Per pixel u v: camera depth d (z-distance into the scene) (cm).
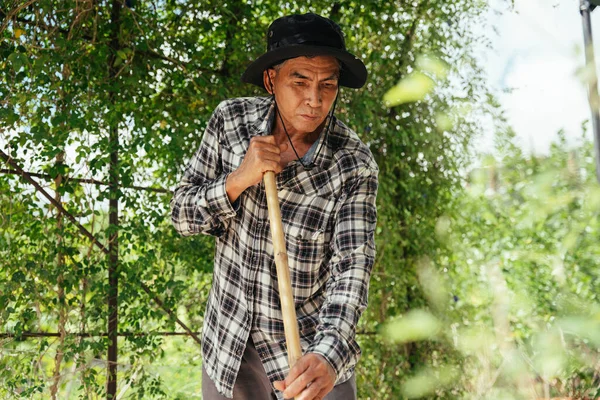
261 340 185
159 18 348
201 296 353
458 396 412
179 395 347
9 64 300
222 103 193
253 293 183
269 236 181
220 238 186
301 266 182
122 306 322
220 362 186
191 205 177
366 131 398
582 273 459
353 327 161
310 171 180
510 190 468
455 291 429
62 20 314
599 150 283
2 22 299
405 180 414
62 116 302
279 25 170
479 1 409
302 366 146
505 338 421
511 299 456
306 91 165
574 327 366
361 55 400
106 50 321
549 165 472
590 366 384
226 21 354
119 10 330
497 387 414
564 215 471
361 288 168
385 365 402
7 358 300
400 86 365
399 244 418
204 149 192
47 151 294
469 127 429
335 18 390
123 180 315
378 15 397
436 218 427
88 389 316
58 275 306
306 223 181
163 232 334
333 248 179
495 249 468
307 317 185
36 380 305
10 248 301
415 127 409
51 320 315
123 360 337
